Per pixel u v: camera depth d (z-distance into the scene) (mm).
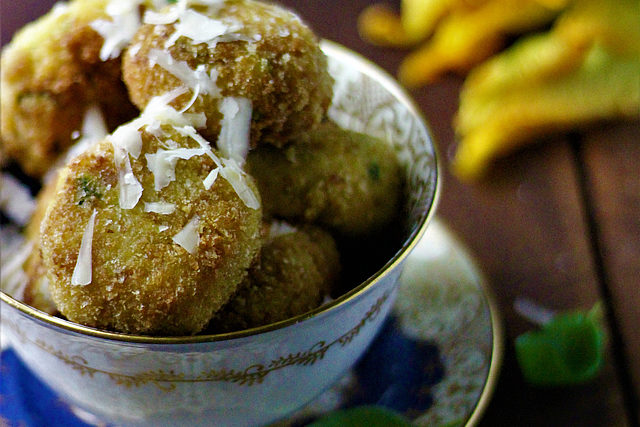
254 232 226
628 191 339
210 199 222
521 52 362
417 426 253
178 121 229
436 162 244
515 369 290
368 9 409
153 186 222
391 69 384
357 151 261
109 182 221
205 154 226
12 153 285
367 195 258
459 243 300
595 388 285
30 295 248
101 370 221
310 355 227
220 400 227
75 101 270
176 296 215
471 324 275
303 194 254
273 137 244
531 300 308
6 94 272
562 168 348
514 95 354
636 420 279
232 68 232
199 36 233
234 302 235
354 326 231
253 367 220
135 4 262
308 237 253
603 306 306
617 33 351
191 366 215
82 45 268
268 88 233
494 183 344
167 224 220
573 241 325
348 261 267
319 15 405
